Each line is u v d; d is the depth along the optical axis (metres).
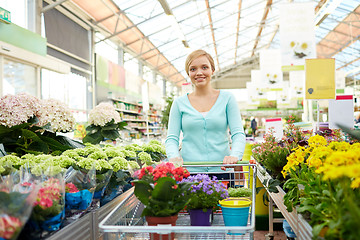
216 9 15.80
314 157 1.58
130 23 13.77
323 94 3.97
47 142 2.69
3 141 2.54
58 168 1.59
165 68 23.00
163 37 16.75
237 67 32.34
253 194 1.53
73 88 11.08
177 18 15.08
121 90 14.73
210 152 2.13
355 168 0.98
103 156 2.18
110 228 1.22
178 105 2.23
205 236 1.47
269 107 28.42
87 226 1.68
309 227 1.31
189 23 16.41
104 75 13.16
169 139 2.19
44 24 9.42
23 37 7.39
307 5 7.03
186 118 2.17
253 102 16.77
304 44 7.04
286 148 2.80
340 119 4.20
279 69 12.43
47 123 2.70
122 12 12.52
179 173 1.44
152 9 12.98
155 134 17.06
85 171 1.81
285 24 7.09
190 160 2.14
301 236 1.49
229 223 1.48
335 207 1.17
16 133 2.56
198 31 18.20
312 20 7.04
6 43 6.80
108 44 15.02
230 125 2.15
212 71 2.21
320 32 19.58
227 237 1.46
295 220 1.65
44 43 8.28
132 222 1.68
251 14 18.12
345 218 1.00
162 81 25.25
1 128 2.46
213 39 20.81
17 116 2.44
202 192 1.49
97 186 1.92
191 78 2.18
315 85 3.98
